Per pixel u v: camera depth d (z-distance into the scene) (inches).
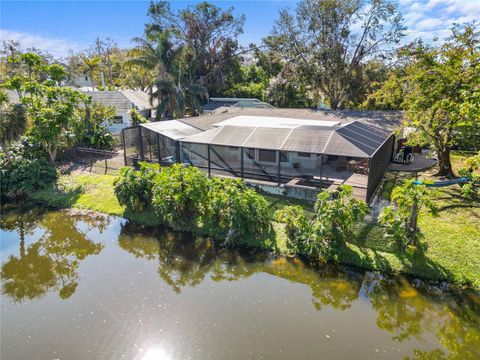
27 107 664.4
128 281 351.6
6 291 341.4
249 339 266.8
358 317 293.1
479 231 406.9
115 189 501.7
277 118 796.0
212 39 1679.4
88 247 429.1
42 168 633.0
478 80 536.1
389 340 267.1
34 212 538.6
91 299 322.0
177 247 419.2
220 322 287.0
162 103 1232.8
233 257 392.5
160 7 1544.0
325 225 377.7
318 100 1519.4
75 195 585.6
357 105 1342.3
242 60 1843.0
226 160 721.0
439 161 633.6
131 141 746.2
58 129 666.2
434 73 579.8
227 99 1515.7
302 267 368.2
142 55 1259.2
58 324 288.4
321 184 513.0
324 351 255.3
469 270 337.4
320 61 1279.5
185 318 291.6
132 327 283.0
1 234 472.7
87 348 261.0
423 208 475.5
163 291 332.5
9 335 276.7
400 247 372.2
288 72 1379.2
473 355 252.1
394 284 332.2
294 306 308.0
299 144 531.8
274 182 568.4
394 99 727.1
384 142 594.2
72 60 2085.4
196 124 768.9
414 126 621.9
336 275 352.5
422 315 293.3
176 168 474.6
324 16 1209.4
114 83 2351.1
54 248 430.3
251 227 415.5
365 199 477.4
